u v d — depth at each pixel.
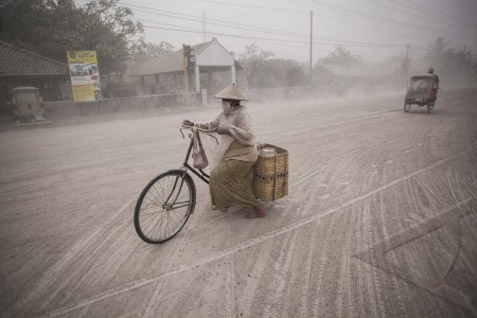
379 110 15.20
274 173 3.67
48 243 3.35
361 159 6.36
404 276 2.69
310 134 9.16
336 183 5.00
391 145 7.52
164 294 2.53
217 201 3.49
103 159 6.86
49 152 7.84
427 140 7.95
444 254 3.00
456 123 10.44
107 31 22.72
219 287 2.60
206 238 3.39
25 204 4.42
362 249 3.11
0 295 2.55
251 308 2.36
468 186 4.72
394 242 3.23
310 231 3.49
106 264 2.95
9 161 6.98
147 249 3.20
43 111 14.15
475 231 3.42
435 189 4.64
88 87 16.41
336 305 2.37
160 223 3.67
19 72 16.31
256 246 3.21
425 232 3.42
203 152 3.48
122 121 14.34
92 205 4.33
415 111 14.23
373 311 2.31
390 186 4.81
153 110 18.42
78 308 2.39
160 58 28.94
